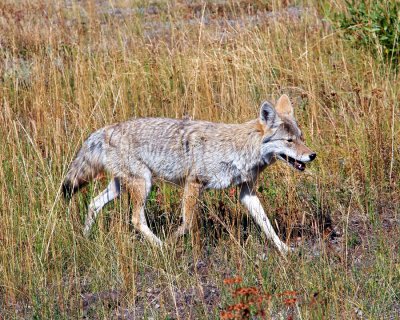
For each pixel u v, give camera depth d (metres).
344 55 17.91
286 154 11.96
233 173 12.02
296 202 12.53
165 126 12.23
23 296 10.53
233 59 16.77
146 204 12.95
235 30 18.92
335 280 10.12
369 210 12.60
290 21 20.64
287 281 10.14
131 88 15.96
